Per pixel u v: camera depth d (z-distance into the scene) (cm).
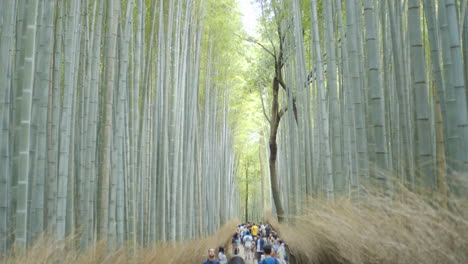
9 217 328
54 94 397
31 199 346
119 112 486
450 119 249
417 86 273
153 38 656
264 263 474
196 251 646
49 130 389
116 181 472
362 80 484
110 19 450
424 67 272
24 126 303
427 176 262
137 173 554
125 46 493
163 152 639
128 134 516
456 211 200
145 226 572
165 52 652
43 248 292
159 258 467
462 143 241
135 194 521
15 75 367
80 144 457
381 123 315
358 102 379
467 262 188
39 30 358
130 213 502
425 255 202
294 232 597
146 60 616
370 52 327
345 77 499
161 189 632
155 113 625
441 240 200
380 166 309
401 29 398
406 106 357
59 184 370
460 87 243
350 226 278
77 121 476
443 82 296
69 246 356
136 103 530
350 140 472
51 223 371
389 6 379
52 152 386
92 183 432
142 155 571
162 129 642
